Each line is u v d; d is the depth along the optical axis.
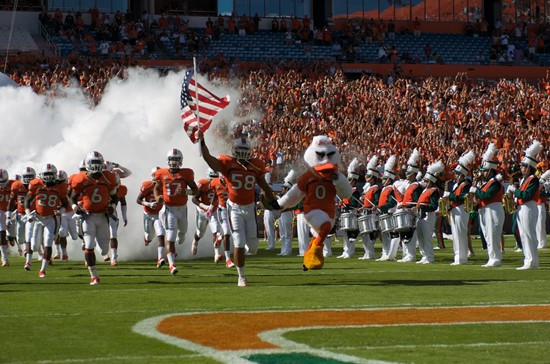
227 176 12.48
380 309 9.87
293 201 12.09
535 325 8.79
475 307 10.06
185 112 13.57
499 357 7.23
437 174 17.00
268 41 42.84
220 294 11.41
